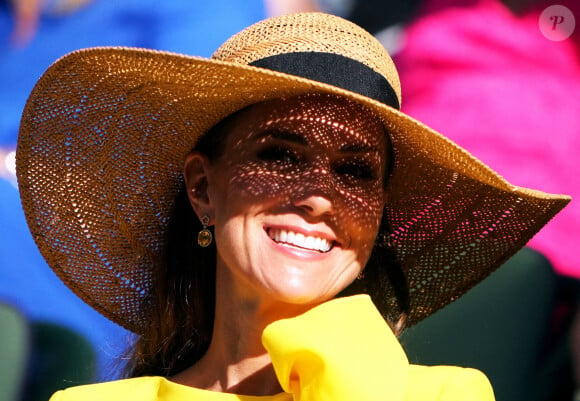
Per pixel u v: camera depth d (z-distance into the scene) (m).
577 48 12.51
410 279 9.62
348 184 8.52
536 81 12.32
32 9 14.33
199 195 9.06
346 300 8.45
